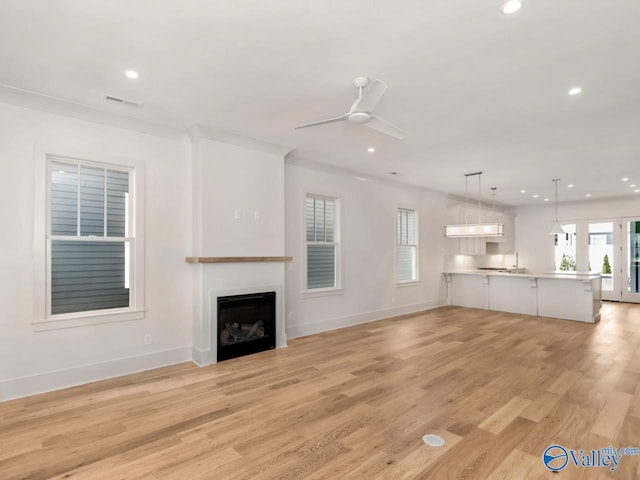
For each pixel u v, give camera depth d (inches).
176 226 158.9
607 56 98.4
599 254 364.8
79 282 136.6
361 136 167.6
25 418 105.9
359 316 244.2
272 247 181.6
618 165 220.8
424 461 83.9
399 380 135.9
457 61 101.6
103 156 140.2
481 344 187.8
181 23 84.7
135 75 110.4
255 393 124.1
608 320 253.6
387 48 95.4
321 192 222.7
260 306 178.2
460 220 349.4
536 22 83.7
